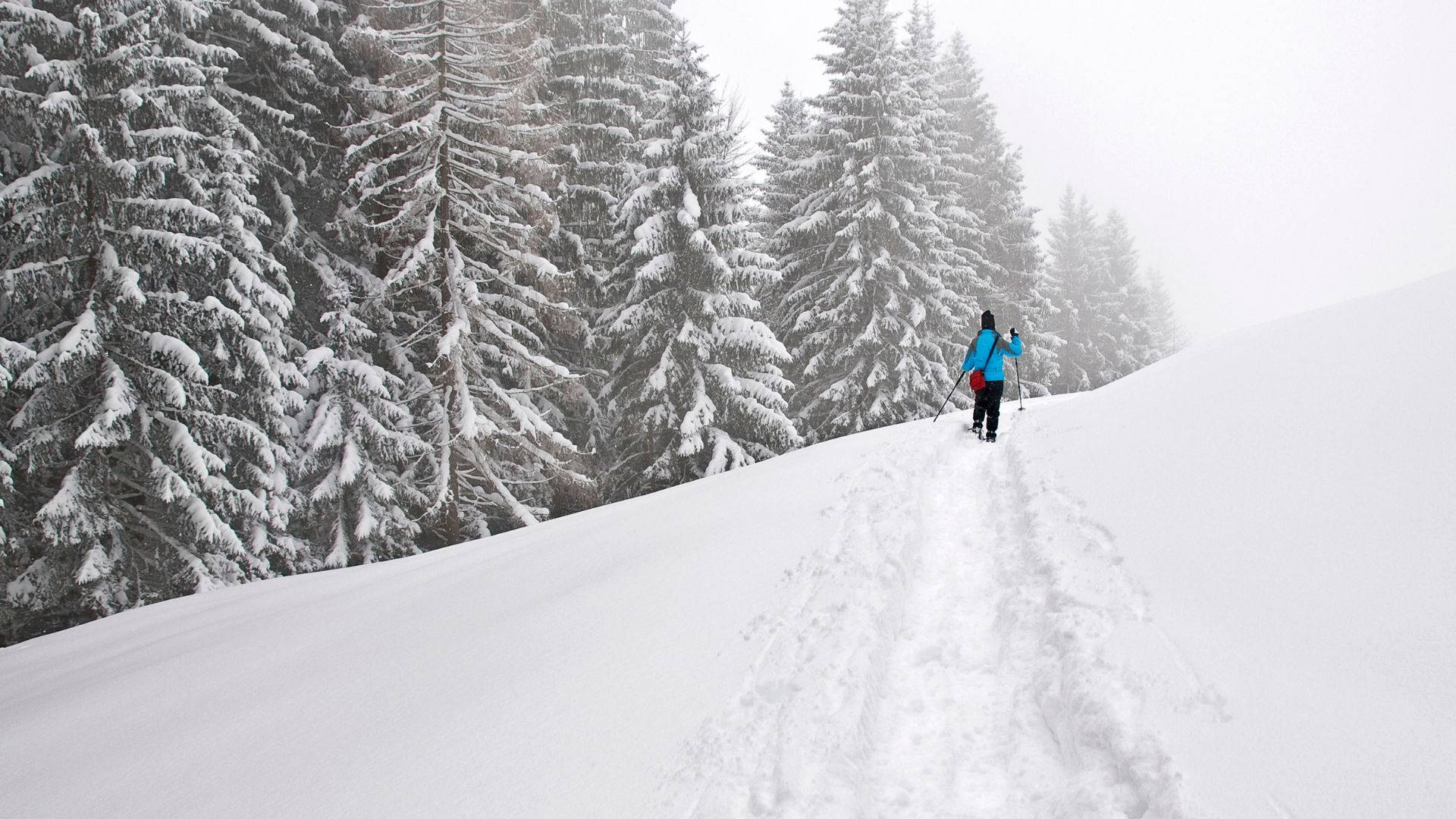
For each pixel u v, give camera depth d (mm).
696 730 3713
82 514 10961
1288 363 6363
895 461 8172
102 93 10914
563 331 16578
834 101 20047
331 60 14484
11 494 11180
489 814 3418
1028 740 3496
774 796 3164
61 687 7434
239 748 4953
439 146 13562
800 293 20641
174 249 11172
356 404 13977
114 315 11086
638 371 17516
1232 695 3066
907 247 19828
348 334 13523
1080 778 3061
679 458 16719
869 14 20062
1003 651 4297
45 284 10844
